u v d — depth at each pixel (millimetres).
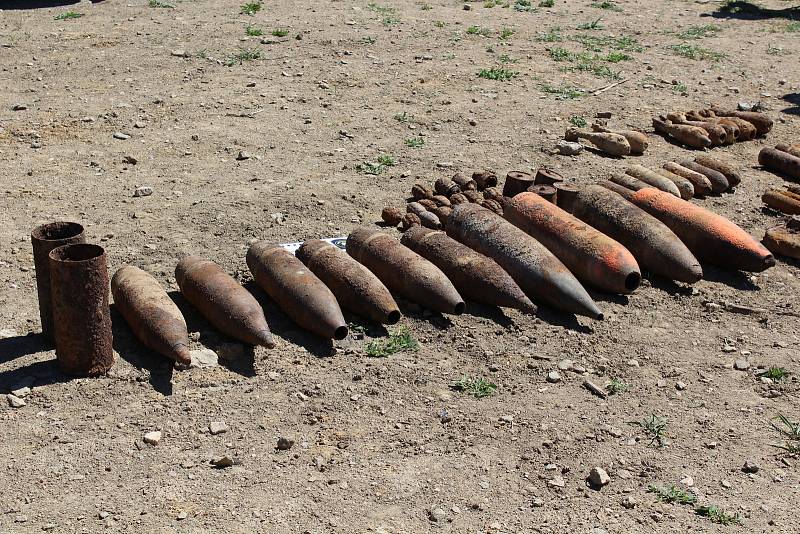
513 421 5379
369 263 6668
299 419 5262
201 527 4398
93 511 4449
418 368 5848
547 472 4980
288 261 6340
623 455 5164
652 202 7773
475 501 4707
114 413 5164
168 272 6738
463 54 13250
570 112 11094
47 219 7562
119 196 8094
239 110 10430
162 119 10039
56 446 4879
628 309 6820
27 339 5801
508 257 6758
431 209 7750
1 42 12570
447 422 5340
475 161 9383
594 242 6910
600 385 5832
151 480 4688
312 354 5895
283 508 4562
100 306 5344
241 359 5770
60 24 13711
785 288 7332
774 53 14562
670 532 4578
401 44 13562
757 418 5605
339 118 10383
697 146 10305
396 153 9477
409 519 4555
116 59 12047
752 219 8500
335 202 8188
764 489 4961
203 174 8672
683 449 5254
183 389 5422
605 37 14891
